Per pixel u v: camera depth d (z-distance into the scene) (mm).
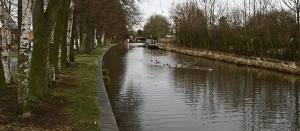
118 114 9523
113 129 6246
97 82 13039
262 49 28359
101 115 7352
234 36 34250
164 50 55281
